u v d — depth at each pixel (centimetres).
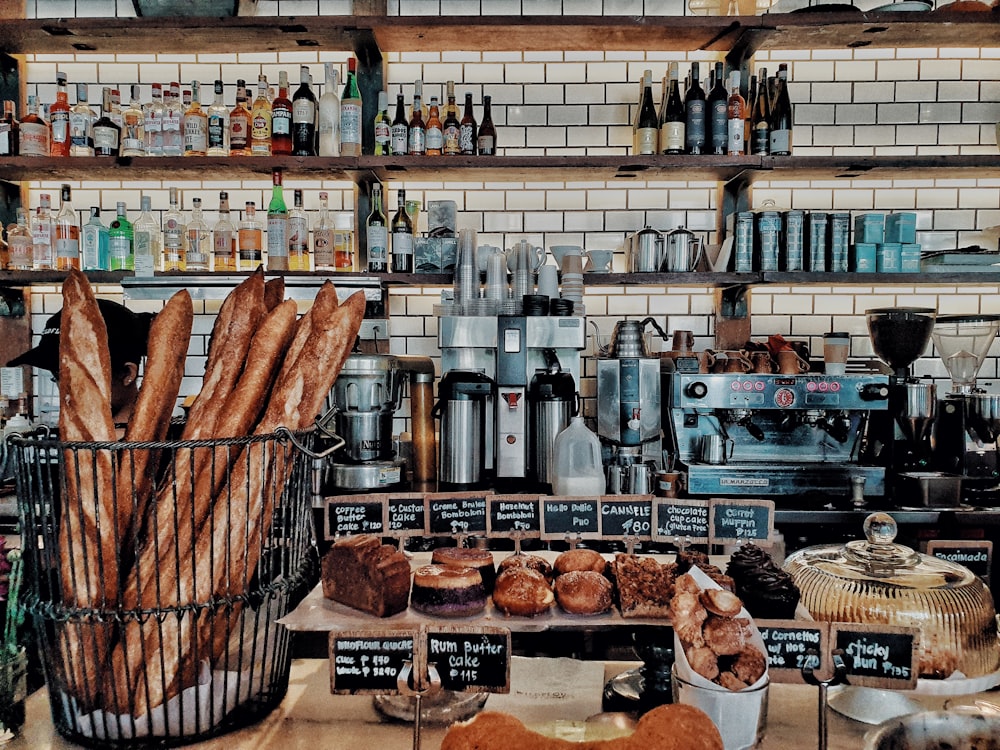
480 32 293
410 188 332
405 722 112
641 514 145
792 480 257
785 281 287
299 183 331
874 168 292
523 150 332
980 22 283
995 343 329
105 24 283
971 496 255
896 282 288
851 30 290
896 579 115
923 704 115
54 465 120
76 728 100
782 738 108
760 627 101
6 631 104
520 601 120
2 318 313
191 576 103
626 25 284
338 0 327
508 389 273
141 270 288
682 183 331
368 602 121
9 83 316
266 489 109
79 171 294
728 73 313
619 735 103
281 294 136
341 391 255
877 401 255
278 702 116
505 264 296
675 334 295
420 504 145
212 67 329
